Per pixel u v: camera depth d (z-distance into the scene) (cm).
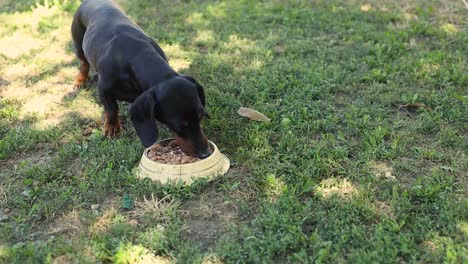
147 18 195
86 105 135
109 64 112
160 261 84
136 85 109
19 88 145
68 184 105
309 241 86
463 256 80
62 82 149
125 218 93
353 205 93
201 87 106
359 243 85
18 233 91
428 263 81
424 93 133
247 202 97
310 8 198
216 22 187
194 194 99
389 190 99
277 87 137
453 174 103
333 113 127
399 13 188
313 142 115
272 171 104
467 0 196
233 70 150
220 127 122
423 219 89
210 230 91
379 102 132
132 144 115
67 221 94
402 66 146
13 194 102
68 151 114
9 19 195
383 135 116
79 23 136
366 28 176
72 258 85
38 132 121
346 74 145
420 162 108
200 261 83
